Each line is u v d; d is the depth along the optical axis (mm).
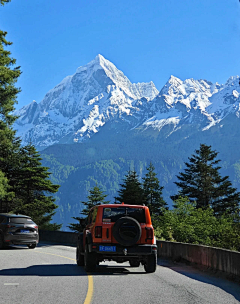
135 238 14609
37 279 12648
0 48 36781
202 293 10781
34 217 58625
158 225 41281
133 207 15141
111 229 14742
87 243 15070
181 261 19219
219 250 14930
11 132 39844
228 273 13930
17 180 58750
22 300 9250
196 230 41688
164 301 9516
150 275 14453
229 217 48094
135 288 11344
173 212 42875
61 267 16156
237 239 38312
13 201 58469
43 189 60531
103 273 14695
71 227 70188
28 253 22750
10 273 13867
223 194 79250
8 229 25219
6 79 36188
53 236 37375
